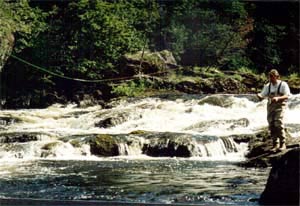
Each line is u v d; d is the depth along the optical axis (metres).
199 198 9.25
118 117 20.50
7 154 15.23
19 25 29.58
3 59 27.22
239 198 9.15
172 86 29.22
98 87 30.27
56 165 13.59
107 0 33.47
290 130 15.85
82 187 10.41
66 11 31.98
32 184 10.72
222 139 15.34
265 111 21.38
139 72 30.14
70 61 31.25
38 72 31.12
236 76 30.05
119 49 31.78
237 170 12.34
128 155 15.45
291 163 8.29
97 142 15.55
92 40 31.47
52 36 31.70
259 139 14.35
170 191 9.95
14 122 21.55
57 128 20.52
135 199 9.29
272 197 8.49
